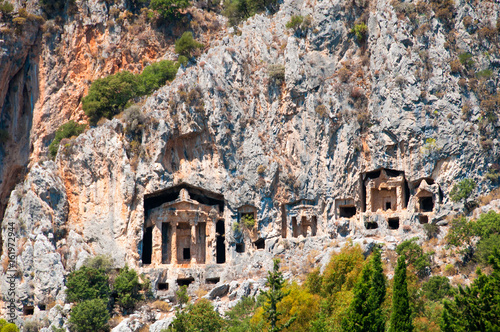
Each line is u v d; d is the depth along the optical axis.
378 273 140.88
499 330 118.25
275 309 144.50
